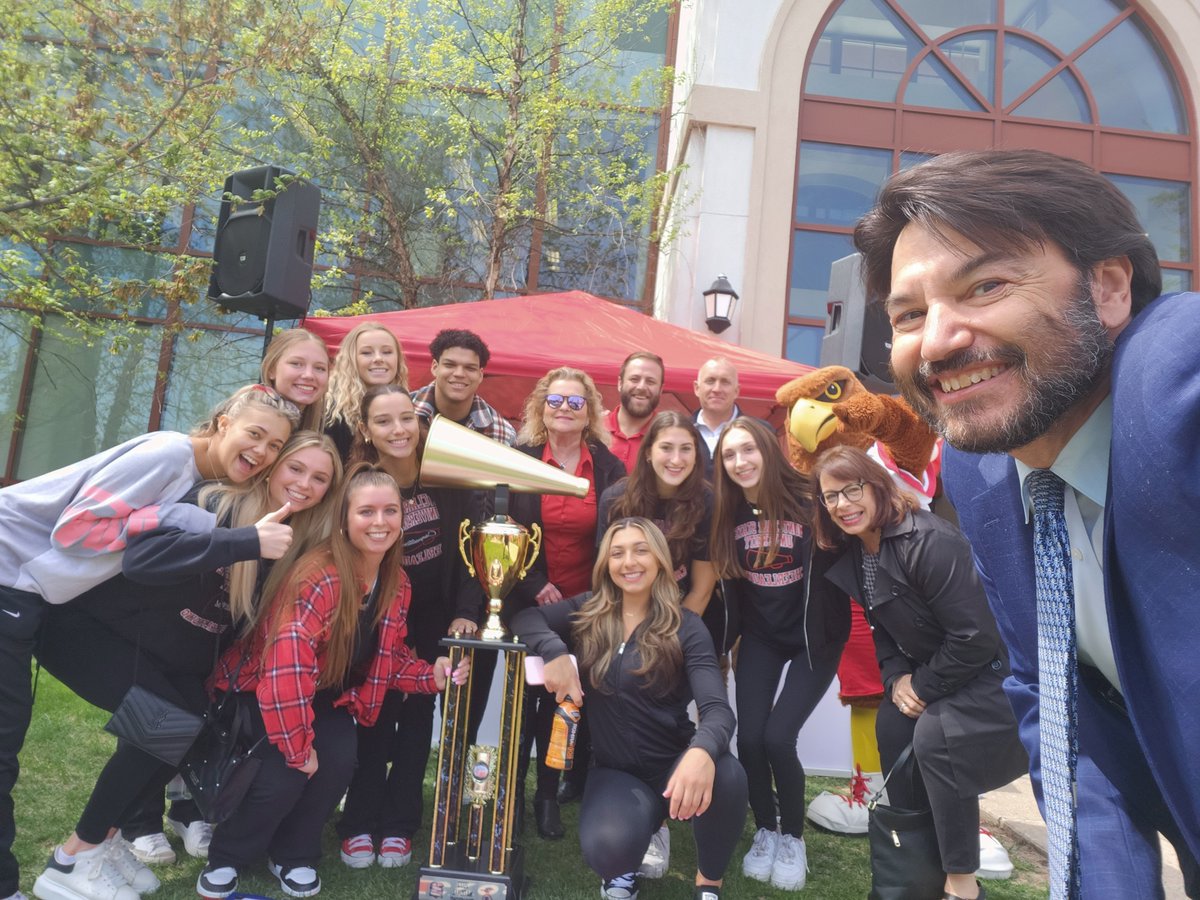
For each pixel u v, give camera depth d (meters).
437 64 8.98
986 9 9.01
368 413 2.97
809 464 3.63
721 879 2.82
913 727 2.77
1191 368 0.84
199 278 7.44
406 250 9.12
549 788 3.38
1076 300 0.91
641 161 9.55
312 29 7.43
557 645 2.82
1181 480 0.84
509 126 8.66
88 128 6.76
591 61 8.95
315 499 2.62
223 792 2.47
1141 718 0.95
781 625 3.18
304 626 2.54
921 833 2.62
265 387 2.67
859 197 8.66
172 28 6.93
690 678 2.81
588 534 3.38
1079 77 8.90
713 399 4.27
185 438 2.54
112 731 2.33
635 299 9.45
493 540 2.71
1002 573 1.25
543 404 3.53
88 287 7.48
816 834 3.58
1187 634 0.87
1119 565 0.95
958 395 0.94
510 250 9.30
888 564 2.71
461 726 2.79
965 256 0.91
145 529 2.30
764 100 8.42
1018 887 3.12
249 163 8.84
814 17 8.67
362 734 3.03
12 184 6.87
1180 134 8.84
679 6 9.70
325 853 3.02
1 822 2.30
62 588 2.31
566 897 2.75
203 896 2.53
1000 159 0.95
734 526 3.21
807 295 8.48
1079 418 1.01
